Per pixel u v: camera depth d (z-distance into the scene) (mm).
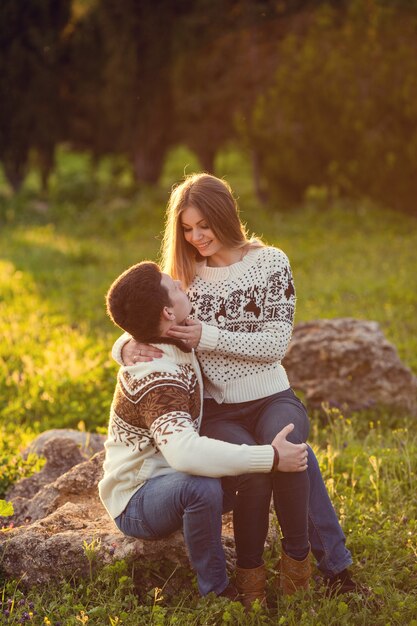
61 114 22484
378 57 18359
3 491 4984
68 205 22297
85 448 5230
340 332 7316
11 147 22594
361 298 11305
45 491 4531
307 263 14570
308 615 3496
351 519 4488
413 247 15766
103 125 23188
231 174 30703
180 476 3473
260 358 3691
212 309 3805
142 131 22359
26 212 21781
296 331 7441
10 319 9930
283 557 3674
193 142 22641
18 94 22000
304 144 19344
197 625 3516
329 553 3756
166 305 3488
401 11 18328
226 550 3908
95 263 15359
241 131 20469
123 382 3529
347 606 3541
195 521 3414
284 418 3650
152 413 3398
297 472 3486
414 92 17828
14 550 3895
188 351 3553
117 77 21203
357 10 18625
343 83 18469
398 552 4141
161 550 3775
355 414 6844
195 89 21156
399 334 9344
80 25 21734
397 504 4836
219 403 3783
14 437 6082
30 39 21578
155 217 20000
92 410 6637
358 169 18984
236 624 3473
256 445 3641
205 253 3811
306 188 20719
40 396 7020
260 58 20578
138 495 3596
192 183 3809
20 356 8352
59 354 8133
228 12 20703
